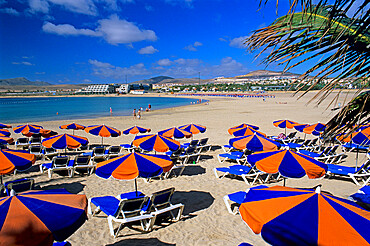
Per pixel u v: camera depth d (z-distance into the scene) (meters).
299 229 3.00
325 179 8.62
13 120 29.70
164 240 5.22
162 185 8.24
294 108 39.59
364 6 1.50
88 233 5.48
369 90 2.04
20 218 3.16
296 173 5.79
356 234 2.88
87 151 12.98
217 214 6.30
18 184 6.30
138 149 13.28
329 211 3.20
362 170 8.33
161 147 8.40
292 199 3.51
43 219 3.23
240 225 5.79
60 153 12.77
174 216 6.16
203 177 8.96
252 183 8.09
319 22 1.79
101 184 8.41
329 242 2.82
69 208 3.55
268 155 6.37
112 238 5.31
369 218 3.16
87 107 55.34
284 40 1.87
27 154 6.63
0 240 2.86
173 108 46.84
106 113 38.84
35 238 3.02
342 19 1.83
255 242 5.11
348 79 1.83
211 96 109.69
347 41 1.75
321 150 11.57
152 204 5.67
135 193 6.85
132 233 5.49
